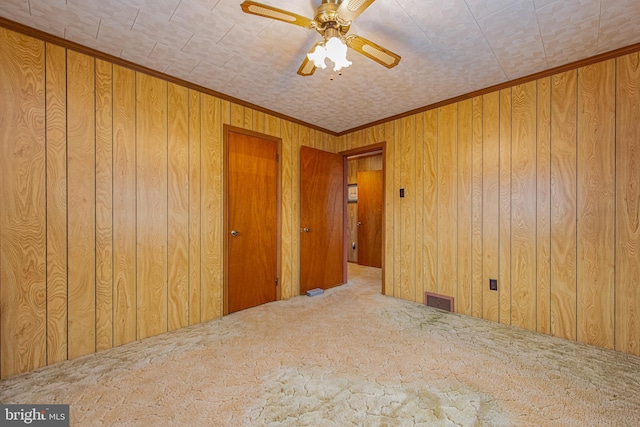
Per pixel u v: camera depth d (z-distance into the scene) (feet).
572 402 5.22
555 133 8.01
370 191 19.13
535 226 8.36
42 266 6.45
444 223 10.27
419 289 10.99
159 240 8.27
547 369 6.31
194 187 9.03
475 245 9.53
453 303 10.03
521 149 8.59
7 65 6.05
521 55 7.29
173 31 6.32
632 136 6.95
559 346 7.40
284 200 11.82
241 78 8.53
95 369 6.35
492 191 9.16
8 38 6.04
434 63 7.66
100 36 6.52
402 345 7.50
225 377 6.05
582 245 7.61
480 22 6.02
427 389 5.61
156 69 8.01
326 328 8.63
